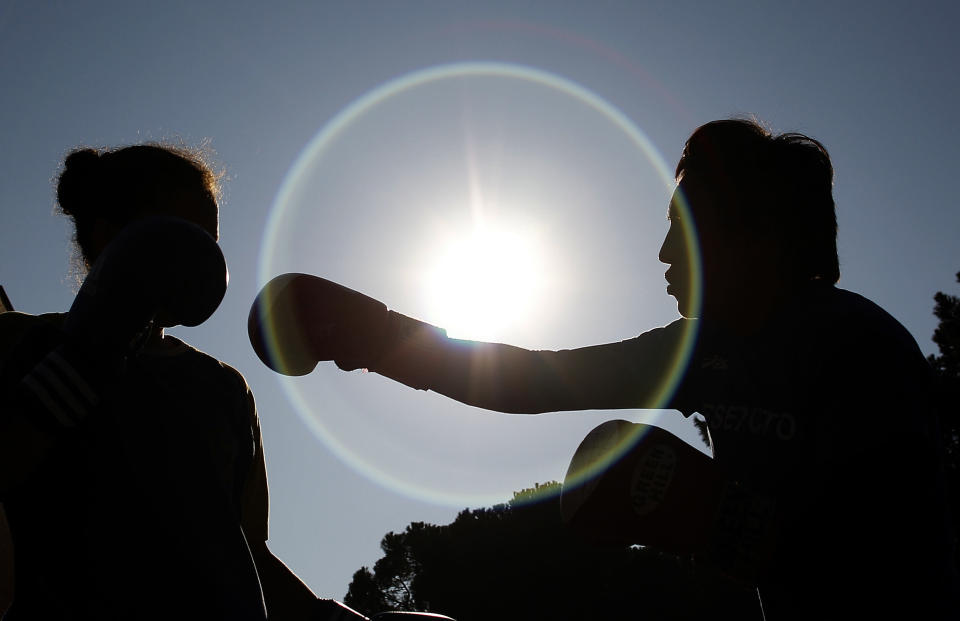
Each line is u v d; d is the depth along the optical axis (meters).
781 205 1.99
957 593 1.55
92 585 1.64
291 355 2.09
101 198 2.04
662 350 2.10
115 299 1.57
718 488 1.78
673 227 2.10
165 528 1.71
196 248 1.67
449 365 2.15
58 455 1.68
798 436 1.71
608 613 26.33
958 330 22.70
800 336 1.76
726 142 2.04
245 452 2.05
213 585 1.70
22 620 1.64
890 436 1.57
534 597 26.77
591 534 1.91
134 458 1.73
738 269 2.01
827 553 1.65
